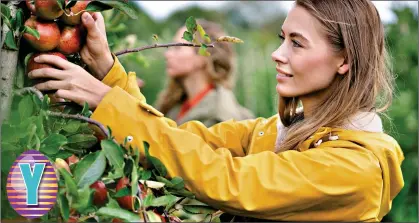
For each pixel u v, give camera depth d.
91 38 1.28
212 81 3.54
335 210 1.29
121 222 1.12
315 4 1.41
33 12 1.22
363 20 1.45
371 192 1.30
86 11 1.24
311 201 1.26
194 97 3.52
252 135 1.58
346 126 1.41
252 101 5.33
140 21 5.75
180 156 1.24
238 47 6.20
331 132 1.40
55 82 1.23
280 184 1.25
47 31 1.21
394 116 3.53
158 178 1.21
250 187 1.25
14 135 1.12
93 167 1.06
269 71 5.49
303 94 1.42
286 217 1.28
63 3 1.20
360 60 1.43
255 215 1.27
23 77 1.28
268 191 1.25
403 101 3.54
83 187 1.04
